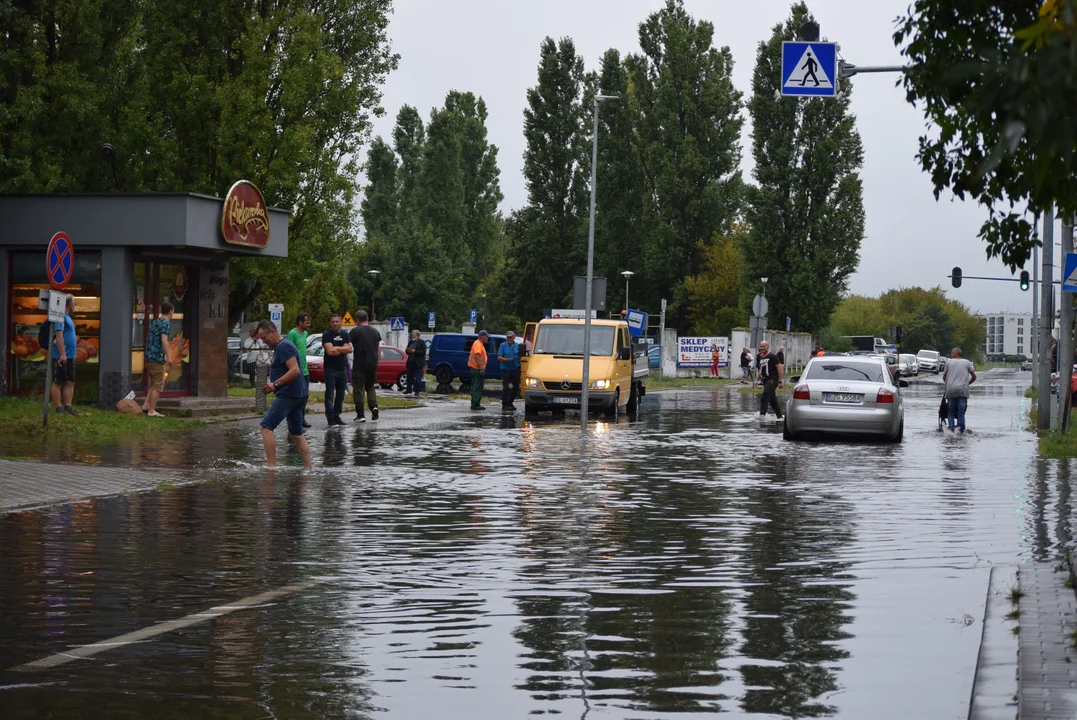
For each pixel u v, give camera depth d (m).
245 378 53.31
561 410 38.28
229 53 41.09
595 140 32.75
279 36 41.06
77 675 7.00
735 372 82.75
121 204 29.19
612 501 15.72
